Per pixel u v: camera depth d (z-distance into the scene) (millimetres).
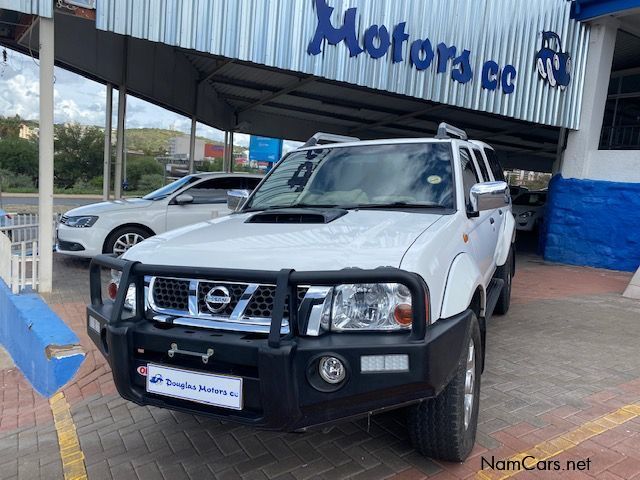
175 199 9328
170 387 2688
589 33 11992
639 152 10984
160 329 2762
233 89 16547
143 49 12805
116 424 3934
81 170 49938
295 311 2506
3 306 6578
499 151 28922
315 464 3160
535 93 11383
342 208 3809
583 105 12117
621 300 7816
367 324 2498
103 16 6805
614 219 11102
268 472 3111
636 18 11672
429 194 3803
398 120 19156
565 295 8188
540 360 4898
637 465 3047
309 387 2428
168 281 2895
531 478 2912
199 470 3191
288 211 3670
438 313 2609
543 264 11883
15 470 3416
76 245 8719
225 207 9672
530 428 3508
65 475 3273
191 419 3908
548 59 11398
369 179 4082
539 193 18422
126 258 3152
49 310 5805
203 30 7578
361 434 3492
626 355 5094
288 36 8328
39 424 4125
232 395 2537
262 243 2924
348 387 2408
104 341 3045
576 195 11789
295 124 20844
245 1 7879
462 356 2760
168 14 7281
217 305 2697
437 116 18016
